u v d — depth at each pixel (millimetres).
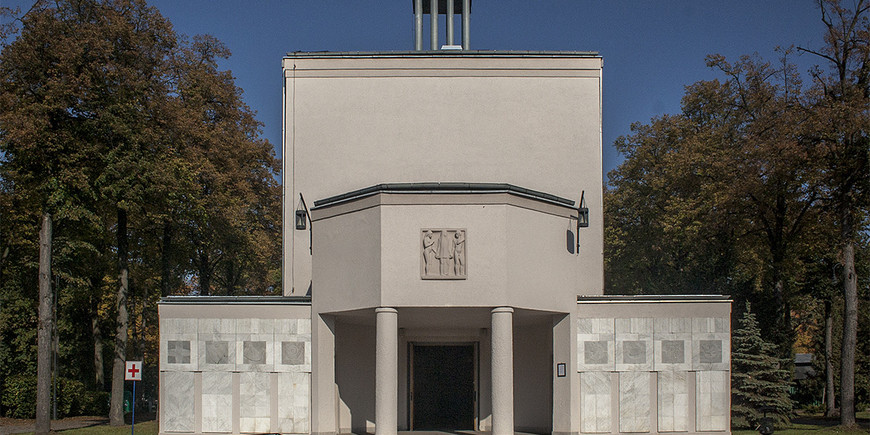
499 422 22016
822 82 30828
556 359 24484
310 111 29250
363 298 23031
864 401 47844
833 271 45000
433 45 34188
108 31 29703
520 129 29000
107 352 49406
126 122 30234
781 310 38562
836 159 30016
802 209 35812
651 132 48094
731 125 40281
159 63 32125
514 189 22859
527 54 29312
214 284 53625
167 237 36094
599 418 24219
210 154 36250
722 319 24766
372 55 29453
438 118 29094
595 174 28656
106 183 30234
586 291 27734
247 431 24438
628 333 24562
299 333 24688
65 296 41969
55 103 28156
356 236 23484
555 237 24156
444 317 24766
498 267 22406
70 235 37844
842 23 30422
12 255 40688
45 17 28156
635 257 48656
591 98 29125
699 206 39625
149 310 55625
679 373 24500
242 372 24672
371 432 26812
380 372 22281
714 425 24375
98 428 30250
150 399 64188
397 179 28766
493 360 22312
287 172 28859
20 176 29938
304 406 24391
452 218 22656
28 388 37469
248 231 41062
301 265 28281
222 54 40094
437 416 27844
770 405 29156
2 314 39812
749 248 39188
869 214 31656
